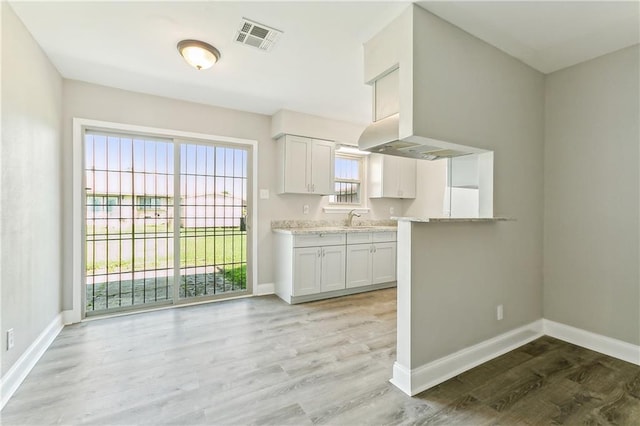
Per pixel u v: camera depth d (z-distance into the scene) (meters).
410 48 1.82
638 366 2.19
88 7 1.88
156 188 3.42
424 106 1.86
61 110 2.84
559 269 2.68
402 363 1.91
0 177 1.74
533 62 2.54
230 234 3.87
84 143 3.05
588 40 2.20
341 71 2.75
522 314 2.59
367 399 1.78
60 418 1.60
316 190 4.09
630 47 2.27
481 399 1.80
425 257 1.95
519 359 2.30
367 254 4.13
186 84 3.05
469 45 2.11
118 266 3.25
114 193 3.22
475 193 2.52
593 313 2.47
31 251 2.15
